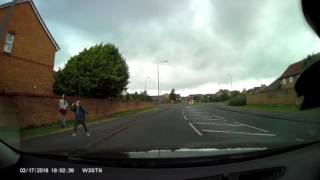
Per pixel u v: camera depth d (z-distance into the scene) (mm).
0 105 18047
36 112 22078
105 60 37562
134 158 2438
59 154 2574
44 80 30922
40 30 30141
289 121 20938
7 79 26266
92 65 37250
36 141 11805
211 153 2631
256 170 2502
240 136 13508
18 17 27438
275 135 13336
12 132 12320
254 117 27875
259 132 15117
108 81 37406
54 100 24656
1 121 17859
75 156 2500
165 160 2416
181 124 21031
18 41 27547
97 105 35625
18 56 27547
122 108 49750
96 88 37750
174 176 2332
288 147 2918
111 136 13688
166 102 125750
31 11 28766
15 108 19469
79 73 37656
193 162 2441
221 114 35281
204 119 26594
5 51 26109
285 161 2703
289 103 38594
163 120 25703
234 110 44094
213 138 12750
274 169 2586
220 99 135000
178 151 2725
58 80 39656
